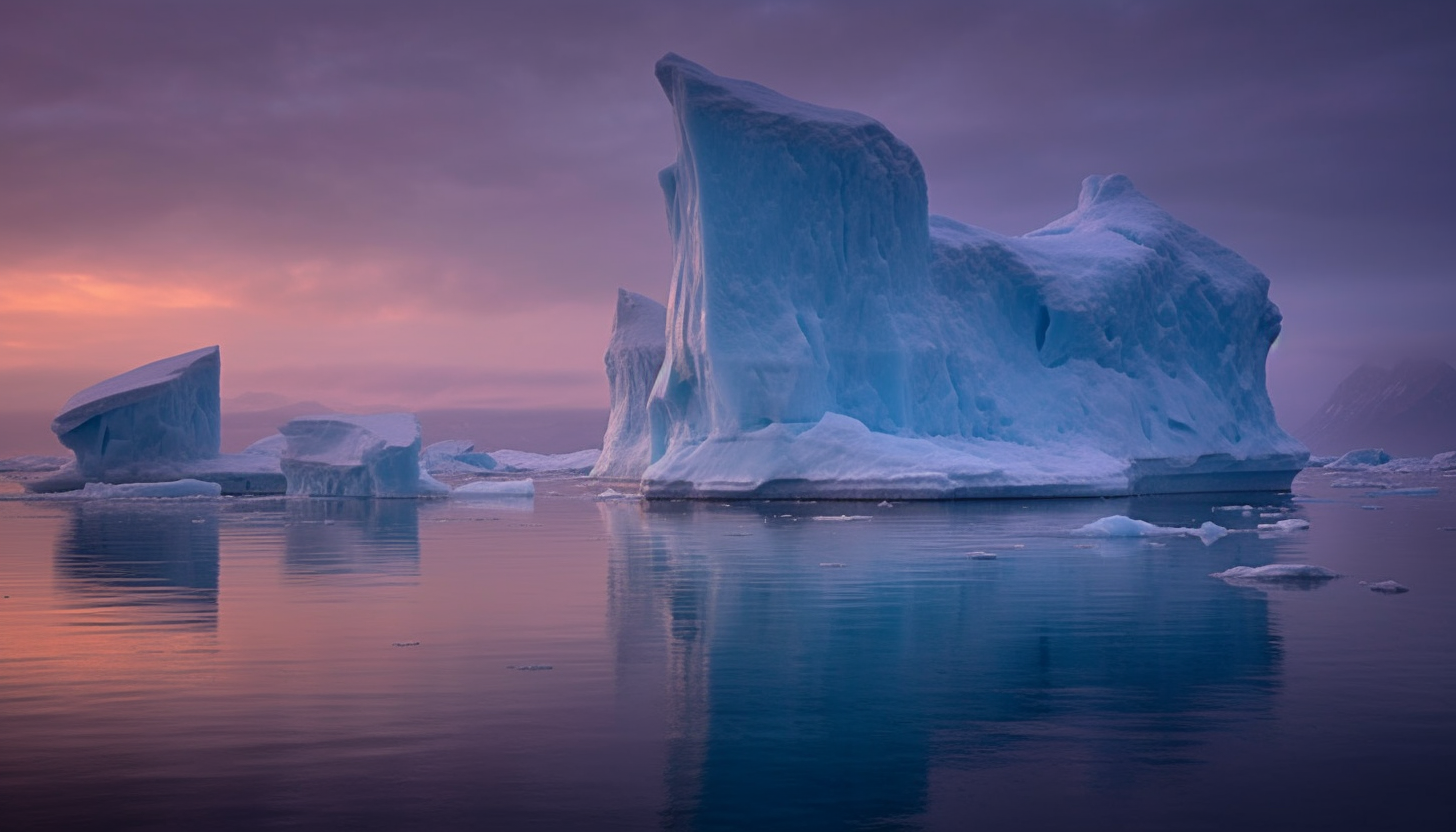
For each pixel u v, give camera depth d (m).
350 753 6.60
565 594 13.34
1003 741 6.82
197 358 49.50
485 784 6.05
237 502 38.59
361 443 41.84
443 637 10.36
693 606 12.29
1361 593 13.02
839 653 9.52
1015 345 42.06
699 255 38.28
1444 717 7.30
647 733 7.03
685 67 38.78
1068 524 24.45
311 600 12.91
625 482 55.47
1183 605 12.13
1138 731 7.02
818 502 33.84
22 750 6.65
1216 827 5.41
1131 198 49.00
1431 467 80.56
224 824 5.45
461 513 31.28
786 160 37.91
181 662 9.22
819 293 38.34
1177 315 44.38
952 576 14.88
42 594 13.56
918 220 40.31
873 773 6.23
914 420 38.84
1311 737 6.86
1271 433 45.38
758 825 5.47
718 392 36.91
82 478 46.31
